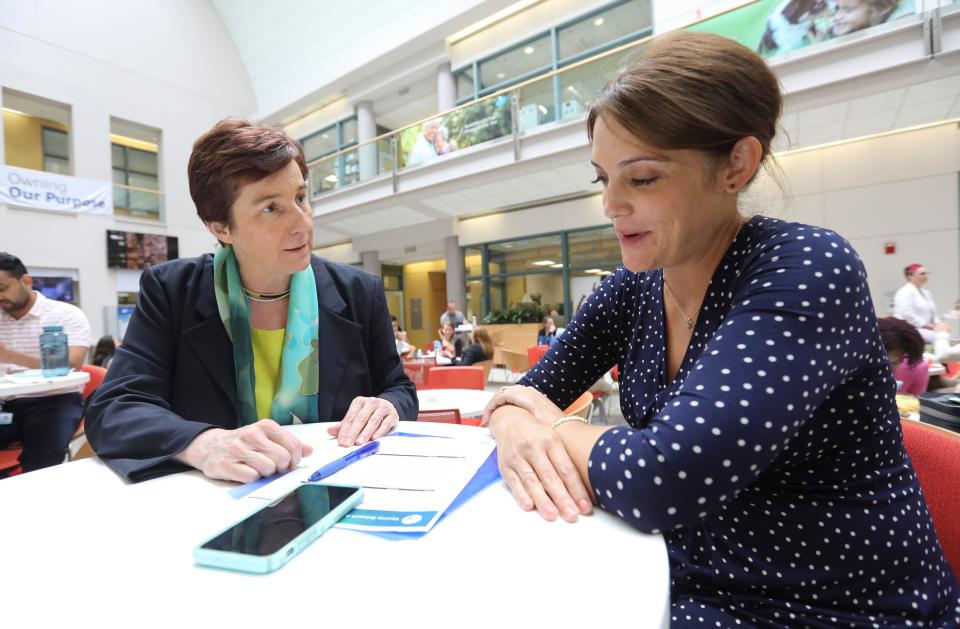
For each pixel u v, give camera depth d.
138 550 0.50
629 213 0.61
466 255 10.62
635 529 0.52
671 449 0.49
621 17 8.49
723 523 0.63
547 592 0.40
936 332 3.38
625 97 0.56
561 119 6.84
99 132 9.47
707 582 0.63
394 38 10.31
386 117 12.04
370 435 0.92
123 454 0.79
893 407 0.61
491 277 10.12
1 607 0.39
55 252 8.52
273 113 12.60
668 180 0.58
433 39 9.95
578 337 0.98
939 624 0.57
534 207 9.31
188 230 10.69
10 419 2.24
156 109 10.47
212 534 0.52
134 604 0.39
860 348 0.54
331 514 0.54
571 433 0.64
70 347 2.83
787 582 0.58
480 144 7.70
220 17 12.17
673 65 0.56
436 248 11.26
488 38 9.77
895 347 2.31
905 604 0.56
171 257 10.27
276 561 0.44
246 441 0.72
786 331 0.51
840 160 6.24
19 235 8.12
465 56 10.08
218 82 11.88
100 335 9.00
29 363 2.60
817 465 0.59
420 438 0.91
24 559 0.48
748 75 0.56
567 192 8.52
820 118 5.41
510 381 8.01
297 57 11.86
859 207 6.16
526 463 0.63
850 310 0.53
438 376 3.18
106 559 0.48
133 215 9.86
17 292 2.64
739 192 0.64
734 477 0.48
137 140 10.77
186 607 0.39
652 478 0.49
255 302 1.12
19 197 8.12
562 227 8.99
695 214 0.61
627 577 0.42
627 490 0.51
